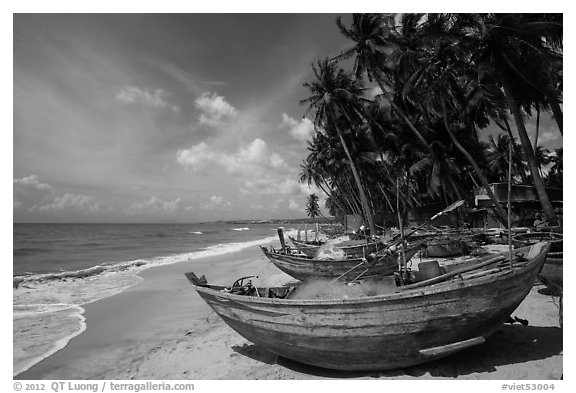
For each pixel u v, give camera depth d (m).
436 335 5.03
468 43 16.22
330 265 11.17
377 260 10.42
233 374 5.75
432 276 6.26
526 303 7.77
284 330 5.50
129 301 11.87
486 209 21.19
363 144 31.17
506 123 21.36
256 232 93.81
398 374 5.28
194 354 6.85
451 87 19.05
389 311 4.98
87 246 39.81
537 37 14.27
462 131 22.97
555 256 8.14
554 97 14.23
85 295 12.89
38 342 7.94
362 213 37.69
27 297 12.61
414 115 25.70
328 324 5.20
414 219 31.28
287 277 14.78
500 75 15.45
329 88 26.34
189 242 48.50
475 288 4.98
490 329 5.27
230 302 6.05
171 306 11.09
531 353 5.39
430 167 24.70
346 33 22.06
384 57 21.56
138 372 6.25
